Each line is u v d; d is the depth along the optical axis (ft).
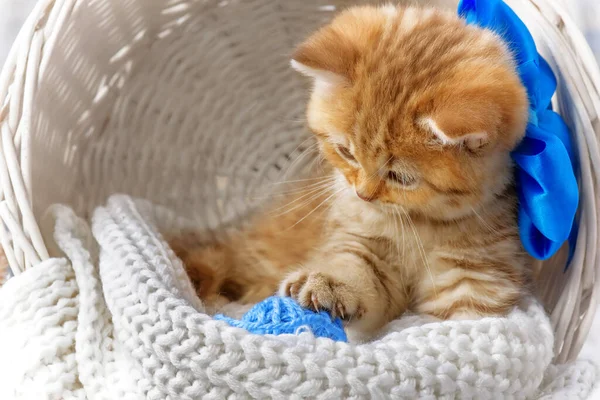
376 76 1.00
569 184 1.00
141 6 1.25
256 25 1.37
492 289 1.08
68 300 1.04
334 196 1.19
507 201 1.09
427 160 0.97
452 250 1.09
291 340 0.90
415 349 0.92
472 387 0.92
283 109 1.41
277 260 1.21
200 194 1.36
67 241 1.09
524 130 0.99
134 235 1.08
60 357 0.99
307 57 1.01
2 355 1.00
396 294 1.15
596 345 1.29
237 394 0.89
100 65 1.23
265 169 1.40
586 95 1.06
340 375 0.88
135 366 0.94
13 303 1.02
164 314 0.93
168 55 1.32
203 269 1.20
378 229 1.12
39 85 1.09
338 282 1.05
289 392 0.88
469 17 1.15
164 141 1.33
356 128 1.00
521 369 0.95
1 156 1.04
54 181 1.18
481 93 0.93
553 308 1.10
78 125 1.23
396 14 1.11
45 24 1.10
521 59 1.08
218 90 1.38
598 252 1.05
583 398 1.00
